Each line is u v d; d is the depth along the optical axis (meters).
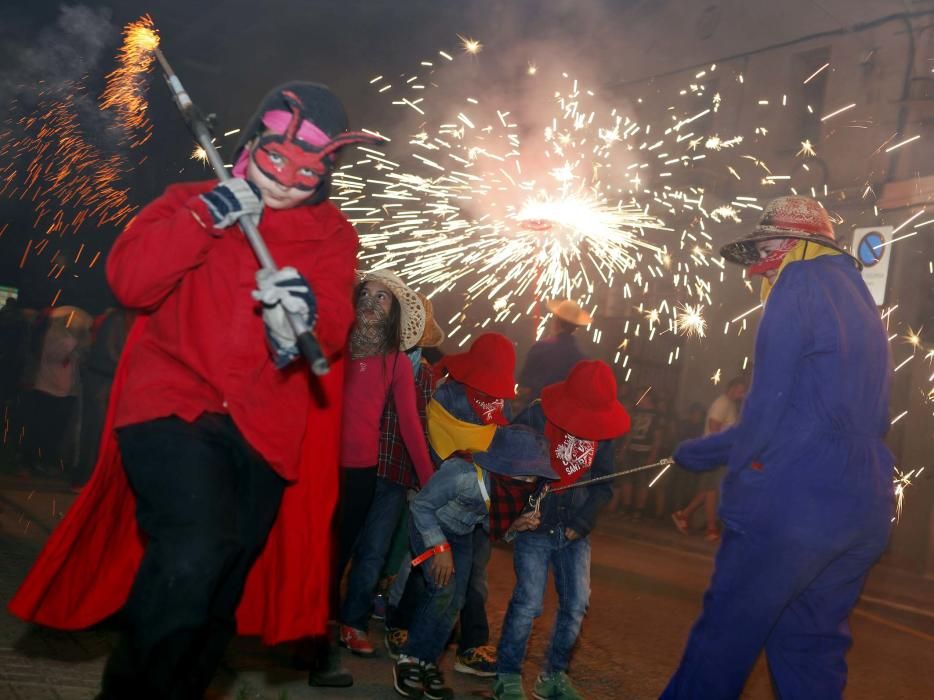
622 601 7.75
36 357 11.52
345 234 2.94
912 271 13.41
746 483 3.48
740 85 16.94
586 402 4.55
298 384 2.86
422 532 4.41
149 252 2.59
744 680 3.50
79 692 3.62
